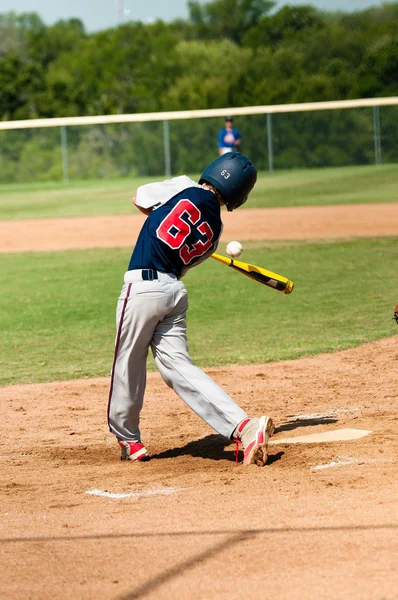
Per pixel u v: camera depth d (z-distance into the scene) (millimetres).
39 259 46906
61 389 22031
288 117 96375
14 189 92188
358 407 18031
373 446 14492
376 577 8625
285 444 15055
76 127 103688
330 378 21516
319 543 9727
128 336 14109
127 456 14883
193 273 40938
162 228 13836
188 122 98312
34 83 138125
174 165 99312
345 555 9289
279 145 97000
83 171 102812
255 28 142625
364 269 40469
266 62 125438
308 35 127625
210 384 14008
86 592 8766
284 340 27281
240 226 56438
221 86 120250
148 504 11992
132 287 13914
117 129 102500
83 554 9898
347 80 111500
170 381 14203
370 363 23203
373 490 11828
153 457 15070
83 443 16547
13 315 33344
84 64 158375
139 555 9758
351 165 96562
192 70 139875
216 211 14055
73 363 25516
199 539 10180
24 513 11914
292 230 53781
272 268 41312
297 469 13375
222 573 9047
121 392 14469
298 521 10609
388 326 28719
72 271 42688
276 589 8523
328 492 11906
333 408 18047
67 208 71000
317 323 29891
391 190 72562
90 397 21016
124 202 73312
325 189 75875
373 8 126000
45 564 9617
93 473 14117
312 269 40844
